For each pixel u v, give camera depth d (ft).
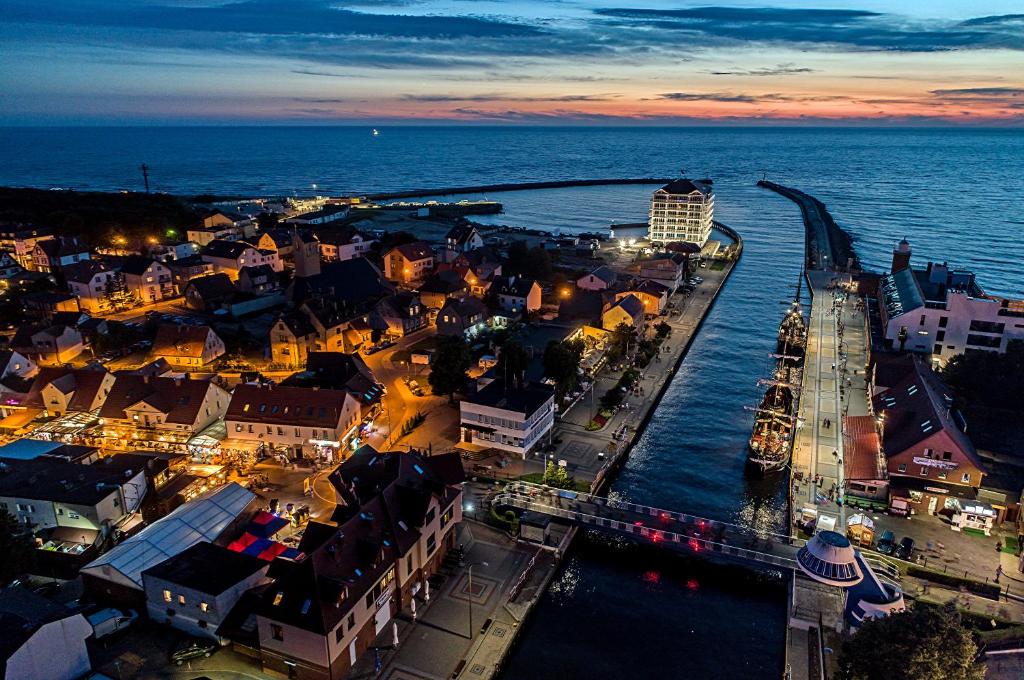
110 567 198.29
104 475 246.06
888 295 500.74
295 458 291.99
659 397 385.91
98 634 187.32
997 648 184.75
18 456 267.80
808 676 185.88
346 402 297.12
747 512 277.64
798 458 309.42
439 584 221.05
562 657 199.82
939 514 258.78
